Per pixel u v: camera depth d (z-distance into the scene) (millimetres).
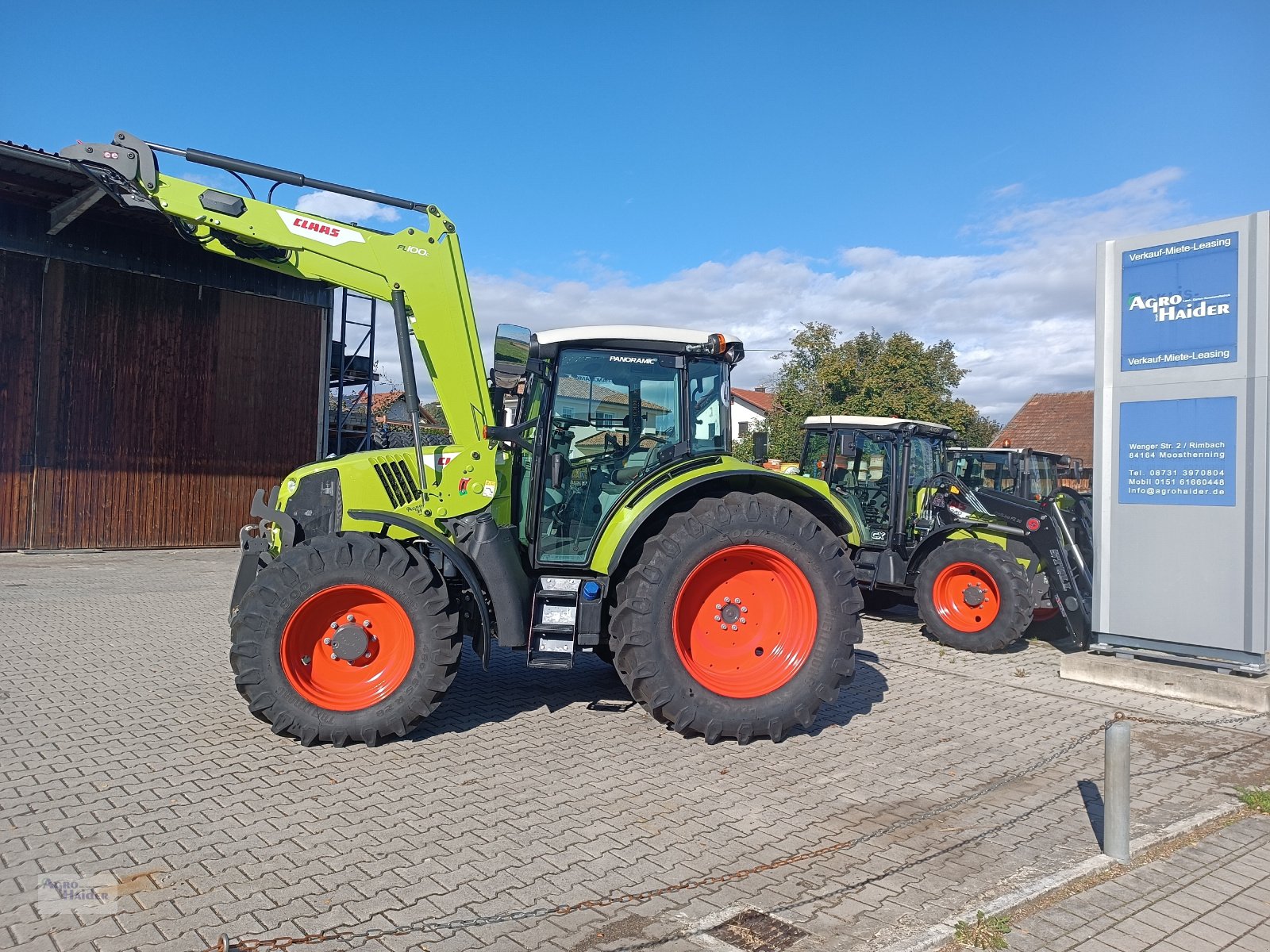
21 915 3014
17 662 6629
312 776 4461
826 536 5375
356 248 5246
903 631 9234
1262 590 6402
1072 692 6727
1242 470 6492
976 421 35500
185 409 13922
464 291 5430
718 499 5453
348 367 17062
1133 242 7035
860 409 29688
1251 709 6191
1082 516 8375
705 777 4625
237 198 5078
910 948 2951
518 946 2926
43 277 12523
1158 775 4867
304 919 3043
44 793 4113
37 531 12680
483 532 5270
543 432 5543
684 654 5332
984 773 4809
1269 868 3682
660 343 5785
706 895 3320
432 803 4152
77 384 12867
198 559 12898
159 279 13523
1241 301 6484
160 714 5410
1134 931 3131
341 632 4914
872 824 4051
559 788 4402
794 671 5277
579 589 5352
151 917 3025
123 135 4930
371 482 5410
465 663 7102
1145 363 6988
